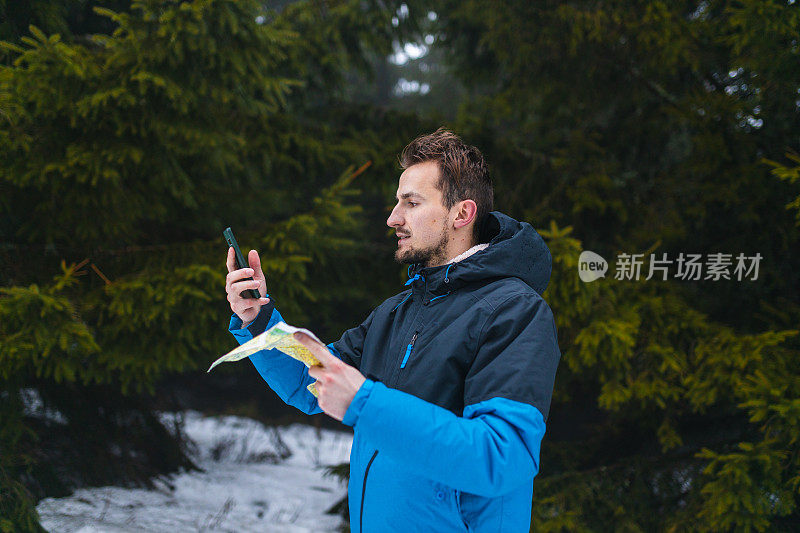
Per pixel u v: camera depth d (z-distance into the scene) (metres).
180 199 4.17
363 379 1.08
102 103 3.23
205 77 3.46
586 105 4.75
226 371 6.59
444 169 1.45
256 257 1.60
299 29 4.93
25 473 3.64
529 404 1.13
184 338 3.90
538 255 1.45
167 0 3.25
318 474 5.59
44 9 3.47
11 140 3.07
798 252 3.62
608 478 3.72
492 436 1.07
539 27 4.26
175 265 3.85
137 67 3.19
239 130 4.41
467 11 5.06
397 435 1.03
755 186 3.49
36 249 3.65
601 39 3.97
